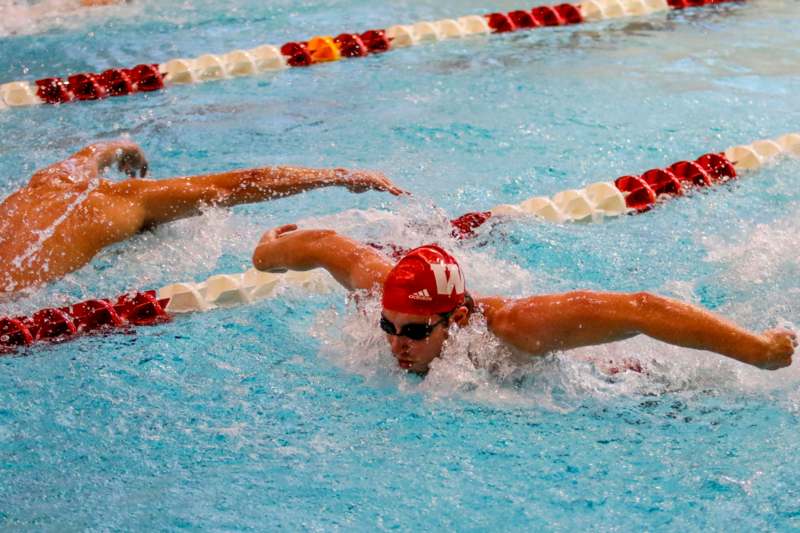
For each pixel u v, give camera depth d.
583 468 5.17
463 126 10.50
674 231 8.19
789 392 5.75
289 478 5.19
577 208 8.50
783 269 7.36
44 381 6.24
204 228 8.20
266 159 9.68
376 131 10.41
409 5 15.48
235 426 5.69
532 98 11.30
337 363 6.33
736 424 5.48
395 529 4.78
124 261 7.77
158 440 5.58
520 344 5.66
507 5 15.30
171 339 6.76
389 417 5.71
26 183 9.10
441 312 5.59
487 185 9.09
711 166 9.26
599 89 11.53
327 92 11.76
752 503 4.82
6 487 5.19
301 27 14.34
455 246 7.84
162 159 9.73
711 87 11.56
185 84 12.26
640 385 5.90
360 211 8.48
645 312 5.30
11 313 7.05
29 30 14.48
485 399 5.79
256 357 6.47
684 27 14.09
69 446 5.54
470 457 5.30
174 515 4.93
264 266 6.53
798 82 11.70
